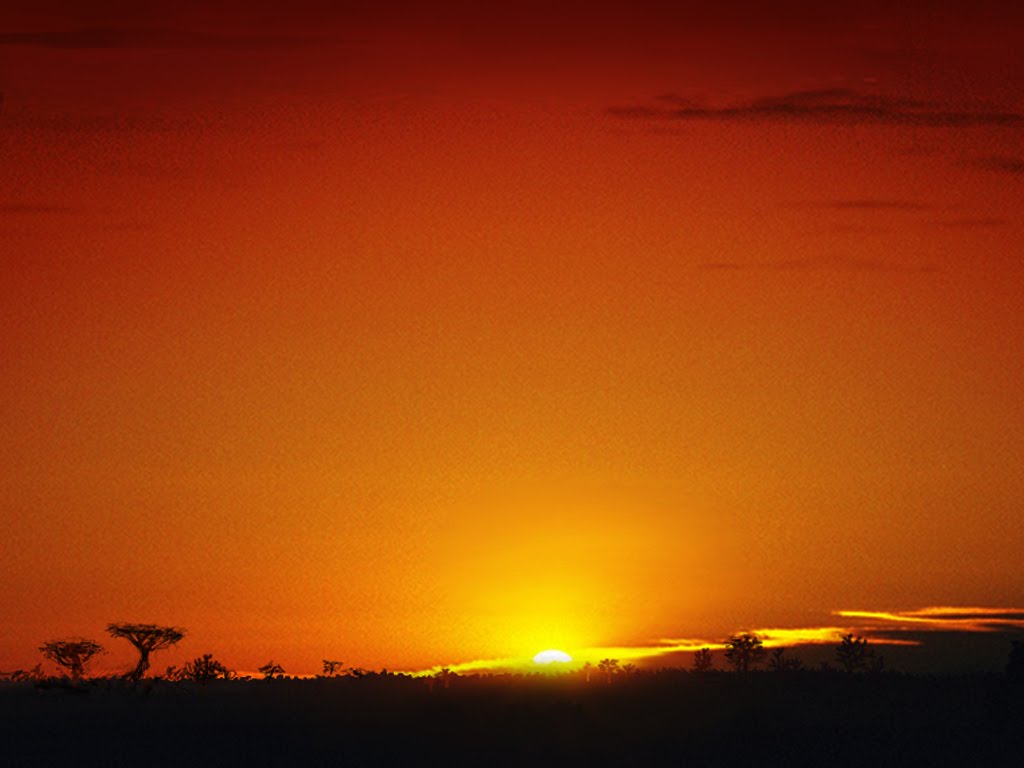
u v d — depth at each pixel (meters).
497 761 134.62
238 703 161.25
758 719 149.75
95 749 138.00
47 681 155.00
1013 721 139.75
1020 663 141.88
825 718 151.12
